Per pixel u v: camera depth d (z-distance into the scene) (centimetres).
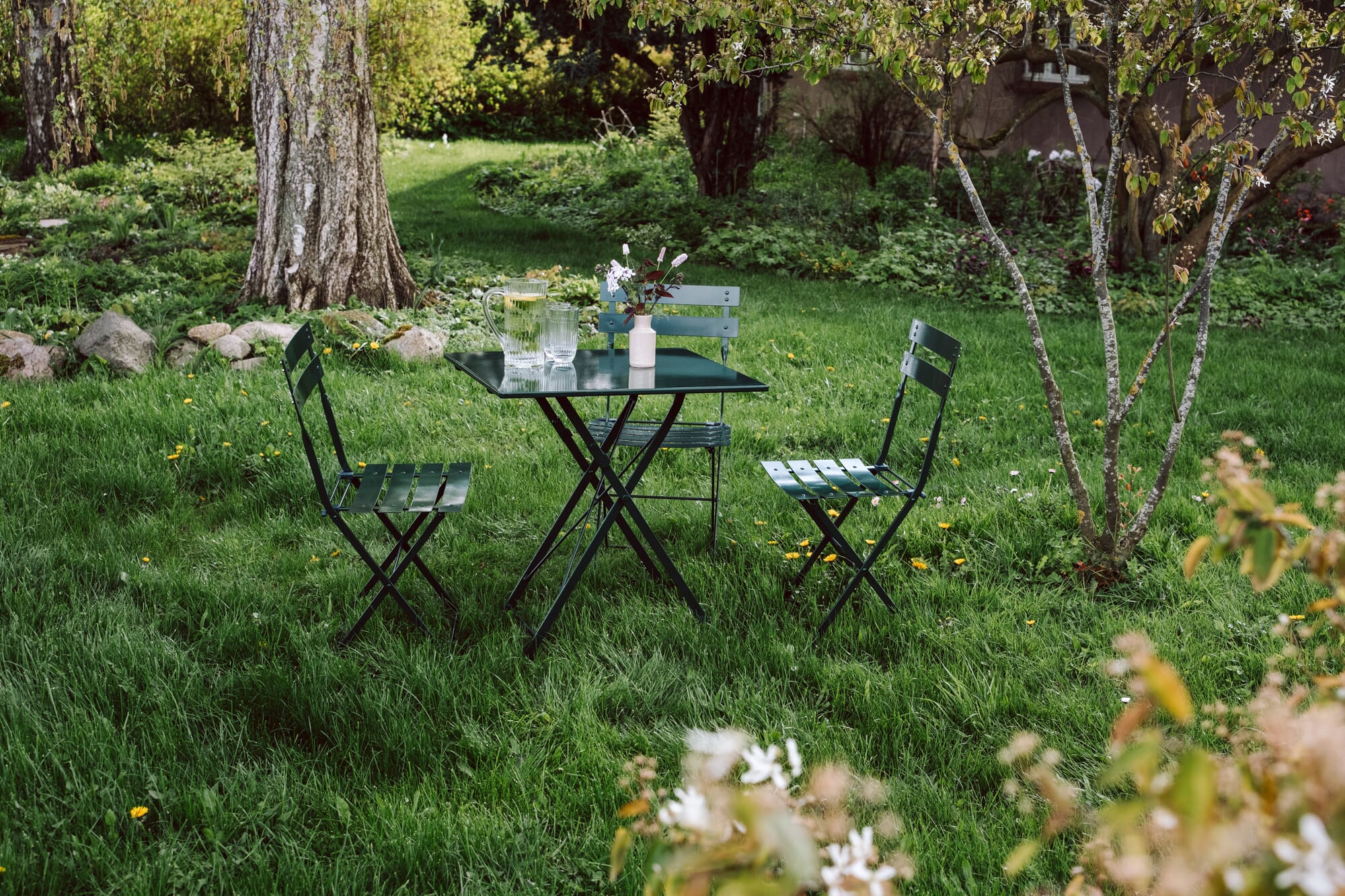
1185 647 321
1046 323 902
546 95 2791
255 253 797
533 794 247
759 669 305
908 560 397
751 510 442
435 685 290
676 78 405
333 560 388
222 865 217
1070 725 281
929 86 365
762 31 400
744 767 208
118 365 606
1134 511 429
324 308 782
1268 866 57
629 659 312
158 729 261
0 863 211
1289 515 84
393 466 369
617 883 213
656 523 429
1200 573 372
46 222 1156
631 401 347
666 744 269
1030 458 518
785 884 65
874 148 1450
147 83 1512
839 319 863
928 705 291
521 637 325
